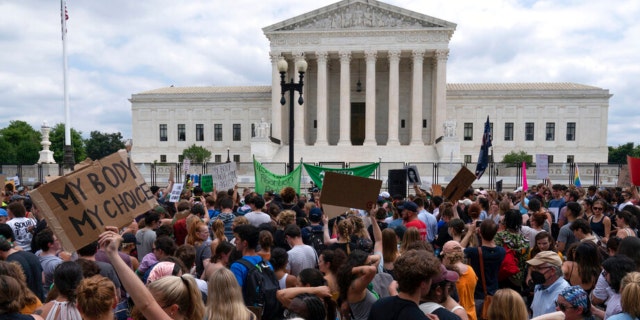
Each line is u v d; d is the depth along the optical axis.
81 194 7.02
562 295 6.79
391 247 9.24
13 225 12.80
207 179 28.16
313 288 7.24
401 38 77.94
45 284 9.59
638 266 8.62
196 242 10.84
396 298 5.86
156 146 100.31
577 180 34.44
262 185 25.53
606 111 93.50
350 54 78.69
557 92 93.81
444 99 77.81
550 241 10.40
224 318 5.65
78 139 122.25
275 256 8.95
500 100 94.69
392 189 21.02
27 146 111.88
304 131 83.44
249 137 98.19
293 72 83.06
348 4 78.50
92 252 8.81
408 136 87.25
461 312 6.51
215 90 102.69
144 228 12.19
